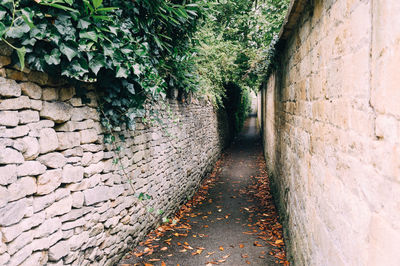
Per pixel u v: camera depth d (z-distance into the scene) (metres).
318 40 2.37
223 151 13.58
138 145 4.01
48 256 2.33
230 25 9.12
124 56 2.88
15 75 2.00
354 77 1.49
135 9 3.12
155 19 3.73
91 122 2.91
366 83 1.32
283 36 4.41
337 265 1.76
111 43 2.61
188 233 4.72
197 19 4.45
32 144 2.12
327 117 2.05
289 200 4.13
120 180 3.48
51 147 2.33
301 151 3.20
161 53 4.31
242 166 10.72
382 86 1.15
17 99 2.01
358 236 1.41
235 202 6.49
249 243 4.33
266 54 6.41
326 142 2.07
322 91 2.21
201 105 8.33
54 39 2.11
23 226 2.03
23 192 2.03
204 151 8.66
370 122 1.27
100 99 3.08
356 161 1.45
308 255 2.67
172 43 4.41
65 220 2.51
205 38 6.11
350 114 1.55
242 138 19.09
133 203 3.87
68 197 2.55
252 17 8.73
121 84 3.15
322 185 2.18
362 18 1.38
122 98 3.24
